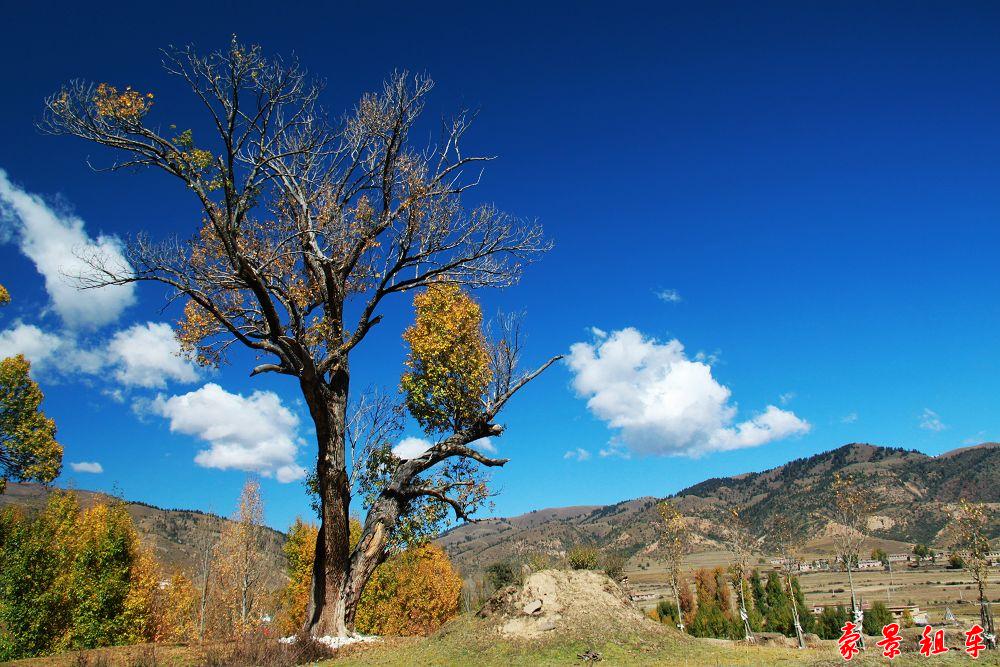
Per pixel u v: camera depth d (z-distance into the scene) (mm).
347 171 21016
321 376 19844
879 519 168875
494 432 22672
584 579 18703
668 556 51719
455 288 23391
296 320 19453
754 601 64375
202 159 17281
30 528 33500
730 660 14477
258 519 47281
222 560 44750
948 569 121750
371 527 20859
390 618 43156
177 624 42031
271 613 51188
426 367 22734
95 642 32719
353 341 20453
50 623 31656
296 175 20750
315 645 17031
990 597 81250
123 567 35531
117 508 37562
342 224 21062
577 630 16047
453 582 48312
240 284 19922
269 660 15766
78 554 33906
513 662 14562
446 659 15086
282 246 20062
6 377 31250
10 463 31766
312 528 44375
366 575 20359
